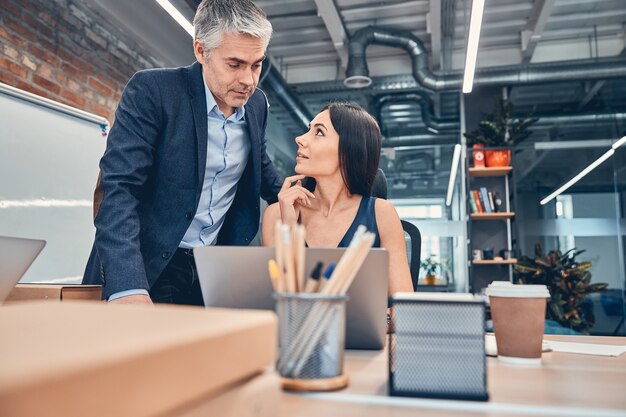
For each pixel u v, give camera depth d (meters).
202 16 1.39
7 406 0.17
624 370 0.70
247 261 0.81
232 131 1.61
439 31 4.91
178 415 0.30
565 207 5.99
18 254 0.77
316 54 5.77
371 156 1.42
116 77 4.07
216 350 0.32
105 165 1.37
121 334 0.27
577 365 0.75
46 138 2.96
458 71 5.32
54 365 0.20
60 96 3.42
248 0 1.38
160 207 1.47
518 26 5.14
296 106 5.94
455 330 0.53
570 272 4.45
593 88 5.93
